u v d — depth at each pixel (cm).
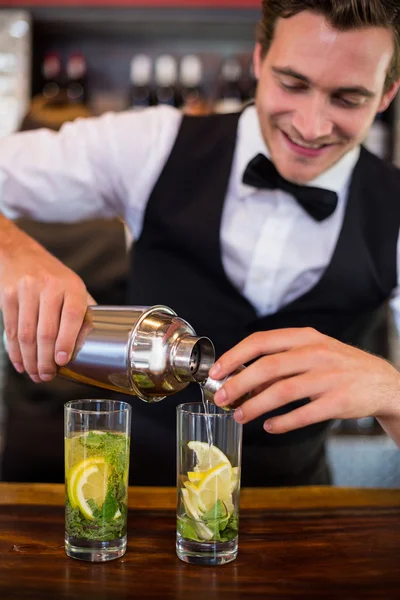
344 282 177
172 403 179
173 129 185
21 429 231
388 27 134
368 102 141
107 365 119
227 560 114
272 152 154
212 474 113
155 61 318
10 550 116
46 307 123
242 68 313
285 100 142
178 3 287
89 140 182
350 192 179
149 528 127
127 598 102
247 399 118
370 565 114
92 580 107
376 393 120
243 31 303
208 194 180
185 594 104
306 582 108
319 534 126
